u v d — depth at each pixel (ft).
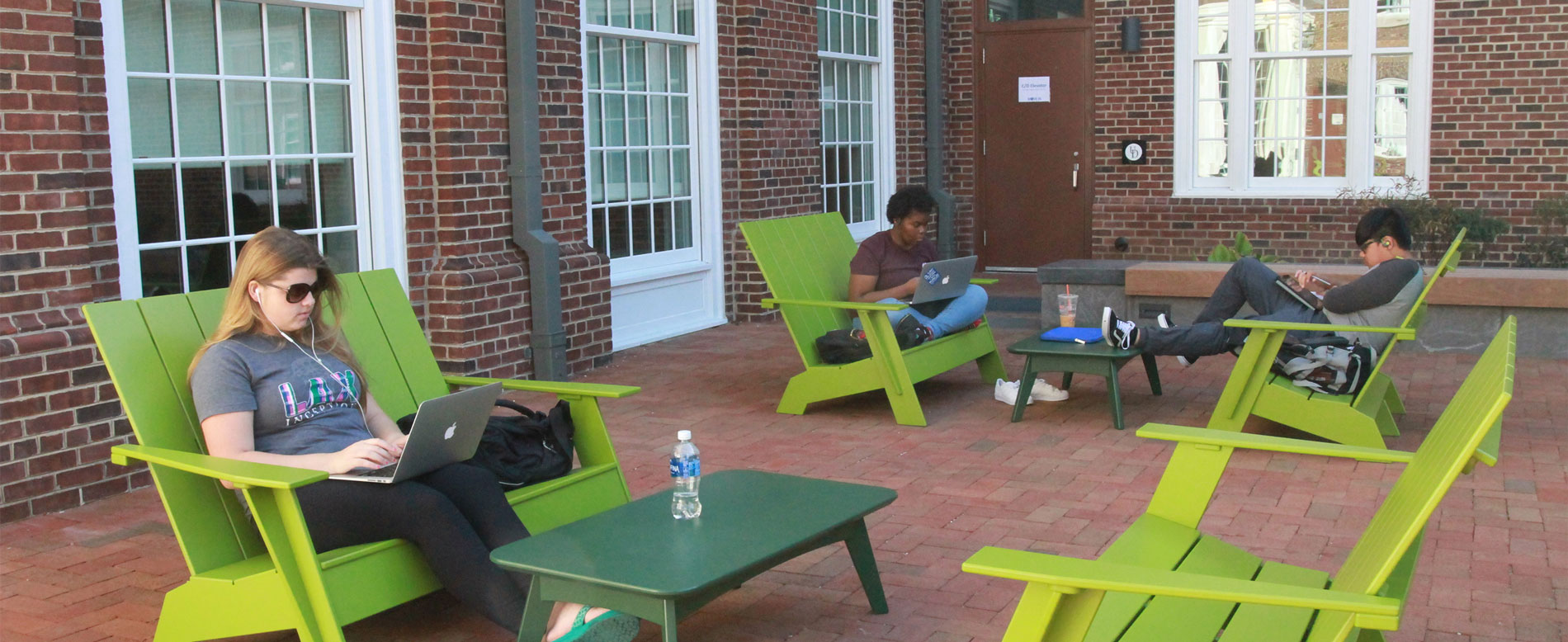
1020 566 7.42
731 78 30.60
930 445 18.51
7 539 14.46
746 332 29.99
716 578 9.20
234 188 18.81
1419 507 7.09
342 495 10.60
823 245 23.00
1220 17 36.70
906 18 39.04
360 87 20.85
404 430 12.85
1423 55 34.47
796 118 32.78
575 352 24.81
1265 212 36.47
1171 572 7.36
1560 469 16.51
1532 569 12.70
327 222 20.52
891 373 19.66
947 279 21.25
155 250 17.49
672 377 24.31
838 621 11.68
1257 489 15.88
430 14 21.66
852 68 36.99
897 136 39.17
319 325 11.86
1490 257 34.14
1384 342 18.08
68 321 15.64
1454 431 7.79
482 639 11.47
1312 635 7.95
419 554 10.84
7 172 14.84
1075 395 22.03
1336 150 36.04
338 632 10.05
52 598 12.61
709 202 30.35
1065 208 39.55
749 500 11.32
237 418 10.76
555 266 23.65
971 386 23.03
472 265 22.39
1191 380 23.27
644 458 17.99
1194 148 37.65
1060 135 39.29
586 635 10.00
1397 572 8.04
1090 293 28.17
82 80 16.02
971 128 40.34
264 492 9.98
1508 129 33.65
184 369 11.58
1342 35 35.37
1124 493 15.75
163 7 17.57
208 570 10.81
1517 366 23.95
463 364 22.02
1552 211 32.32
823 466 17.37
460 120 22.02
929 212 21.75
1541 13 32.89
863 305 19.33
